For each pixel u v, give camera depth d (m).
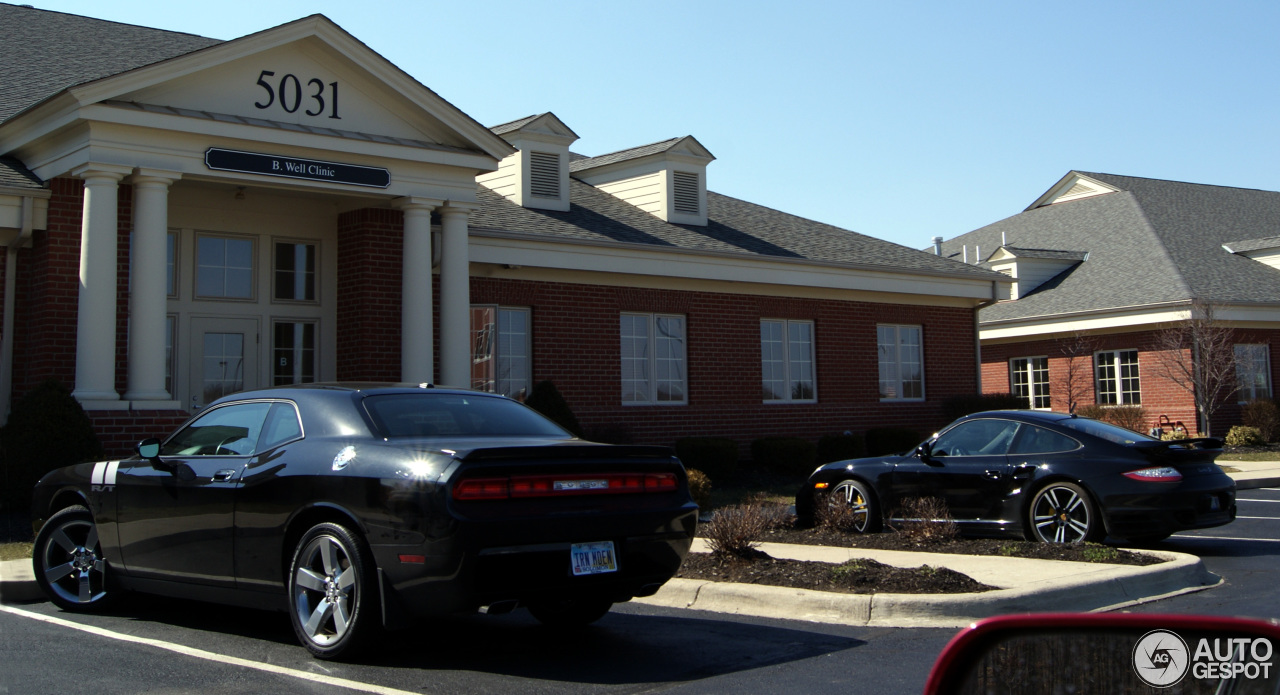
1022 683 2.28
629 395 19.42
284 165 14.33
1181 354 26.33
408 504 5.71
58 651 6.46
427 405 6.78
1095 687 2.20
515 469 5.86
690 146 22.23
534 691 5.50
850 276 22.20
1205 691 2.10
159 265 13.38
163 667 6.02
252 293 16.03
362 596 5.89
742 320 20.97
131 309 13.35
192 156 13.64
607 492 6.19
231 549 6.61
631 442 18.56
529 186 20.14
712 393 20.36
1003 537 10.48
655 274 19.31
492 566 5.68
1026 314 30.06
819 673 5.88
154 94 13.51
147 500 7.18
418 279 15.62
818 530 11.12
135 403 12.97
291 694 5.39
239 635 6.99
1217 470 10.23
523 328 18.23
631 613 7.85
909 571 7.91
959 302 24.83
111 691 5.47
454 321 15.95
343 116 15.01
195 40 19.73
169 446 7.43
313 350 16.52
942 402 24.08
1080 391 29.05
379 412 6.53
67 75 16.52
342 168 14.84
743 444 20.69
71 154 13.31
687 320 20.27
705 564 8.81
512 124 20.42
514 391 17.98
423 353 15.52
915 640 6.67
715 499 16.25
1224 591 8.24
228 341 15.80
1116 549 9.19
